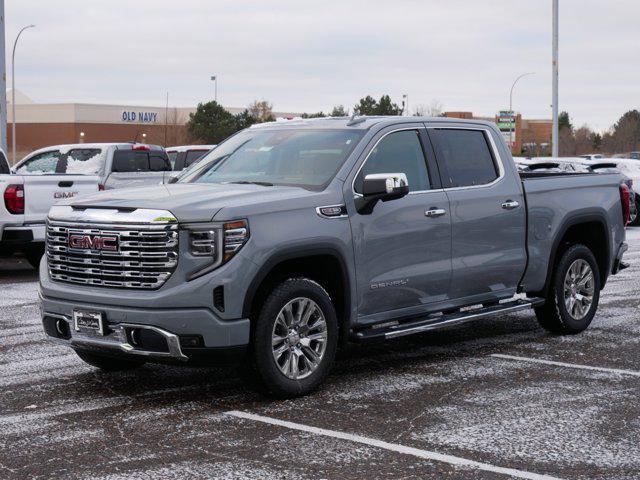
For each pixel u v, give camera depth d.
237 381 7.27
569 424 6.08
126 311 6.27
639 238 20.73
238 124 79.50
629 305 11.02
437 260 7.64
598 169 24.30
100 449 5.57
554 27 33.00
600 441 5.72
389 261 7.26
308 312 6.71
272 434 5.86
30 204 13.34
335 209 6.89
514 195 8.34
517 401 6.66
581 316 9.21
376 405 6.54
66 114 88.75
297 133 7.74
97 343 6.43
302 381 6.70
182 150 23.30
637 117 120.31
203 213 6.25
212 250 6.23
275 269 6.73
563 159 24.78
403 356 8.23
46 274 6.92
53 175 13.67
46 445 5.66
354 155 7.22
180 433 5.89
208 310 6.21
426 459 5.37
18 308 10.87
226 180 7.51
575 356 8.20
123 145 17.22
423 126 7.83
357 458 5.39
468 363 7.93
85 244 6.52
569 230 9.38
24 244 13.32
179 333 6.19
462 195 7.86
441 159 7.85
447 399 6.71
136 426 6.04
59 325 6.76
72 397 6.80
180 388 7.06
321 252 6.74
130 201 6.52
